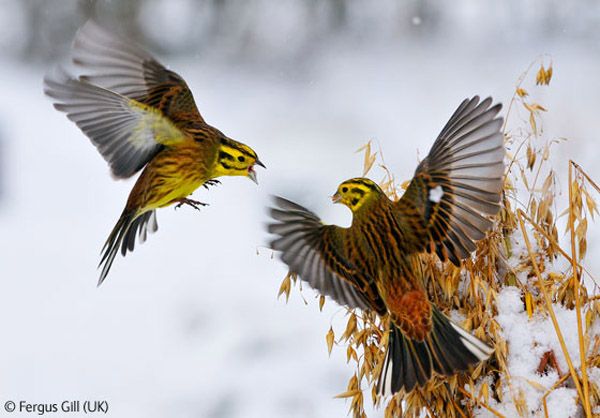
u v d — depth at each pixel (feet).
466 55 71.87
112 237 30.73
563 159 45.03
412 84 67.72
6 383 38.37
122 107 29.22
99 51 29.37
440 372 24.00
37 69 70.49
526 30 76.18
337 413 36.88
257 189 51.24
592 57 69.87
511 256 27.22
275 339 40.22
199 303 42.39
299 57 73.26
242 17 75.05
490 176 24.58
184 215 50.11
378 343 27.04
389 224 25.53
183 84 30.86
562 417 24.88
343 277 25.30
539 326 25.84
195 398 37.73
